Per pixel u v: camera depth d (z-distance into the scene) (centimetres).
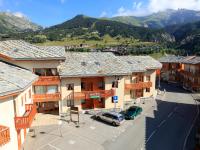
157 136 3294
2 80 2259
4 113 2183
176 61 8281
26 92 3089
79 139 3031
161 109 4716
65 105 3941
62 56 3525
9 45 3706
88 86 4153
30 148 2698
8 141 2036
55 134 3131
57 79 3728
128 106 4722
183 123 3891
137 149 2864
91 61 4331
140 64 5322
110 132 3331
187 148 2953
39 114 3853
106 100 4238
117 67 4281
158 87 7119
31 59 3403
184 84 7606
